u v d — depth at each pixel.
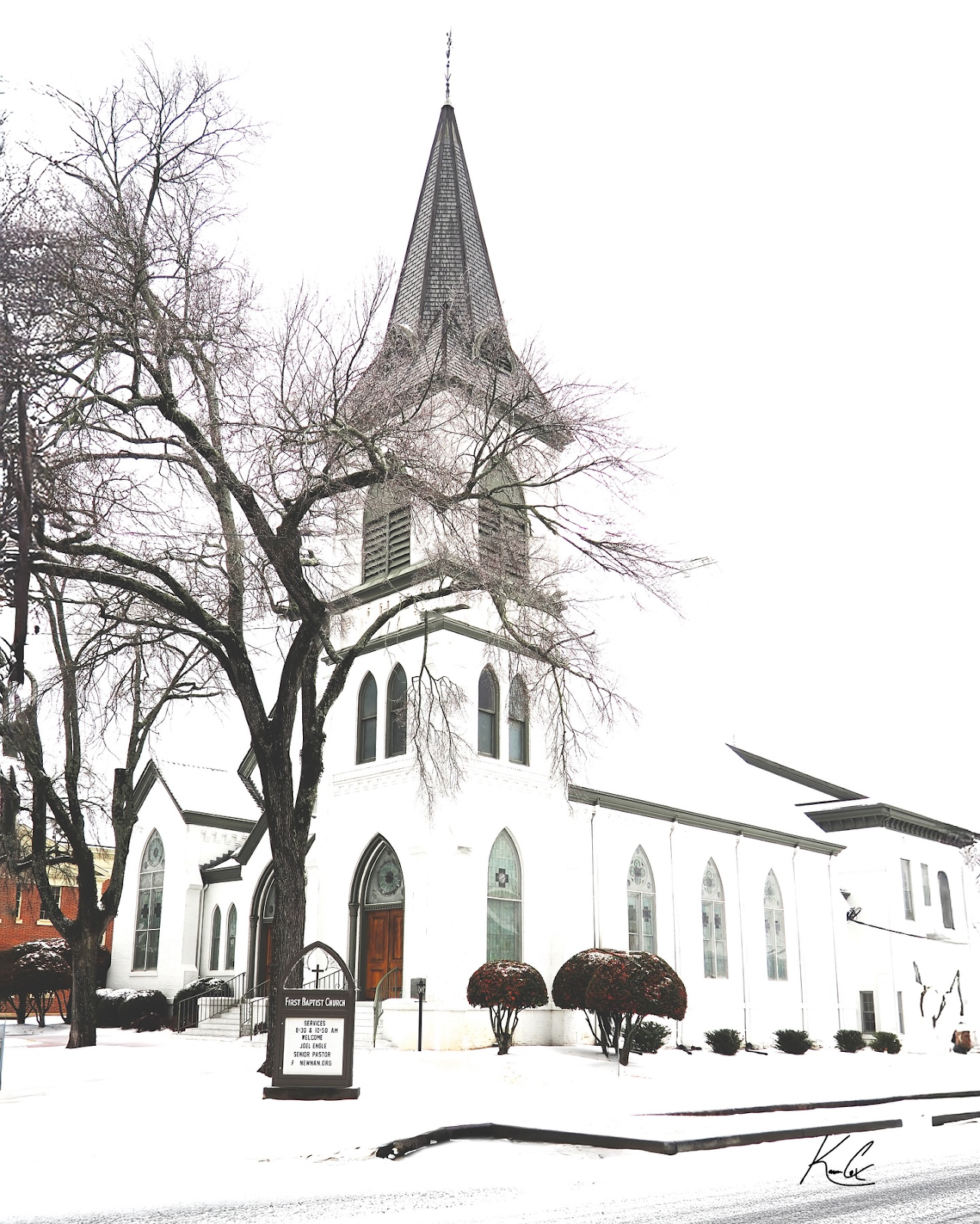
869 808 41.50
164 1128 12.30
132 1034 29.95
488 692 27.41
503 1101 15.66
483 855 25.81
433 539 20.48
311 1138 11.95
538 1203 9.27
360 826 27.19
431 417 19.02
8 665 17.27
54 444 15.72
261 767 17.92
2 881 30.14
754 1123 14.80
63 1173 10.25
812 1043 33.28
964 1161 12.14
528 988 23.55
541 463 19.73
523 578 19.86
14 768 26.50
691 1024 30.41
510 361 19.53
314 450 17.45
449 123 34.06
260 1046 24.48
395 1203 9.22
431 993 24.12
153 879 35.44
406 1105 14.34
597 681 20.14
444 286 30.98
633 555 19.03
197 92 17.67
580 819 28.92
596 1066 22.56
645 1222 8.23
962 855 46.88
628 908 30.02
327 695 18.83
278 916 17.48
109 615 19.61
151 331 17.05
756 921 34.59
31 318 15.38
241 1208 8.93
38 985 33.69
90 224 16.20
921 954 41.59
